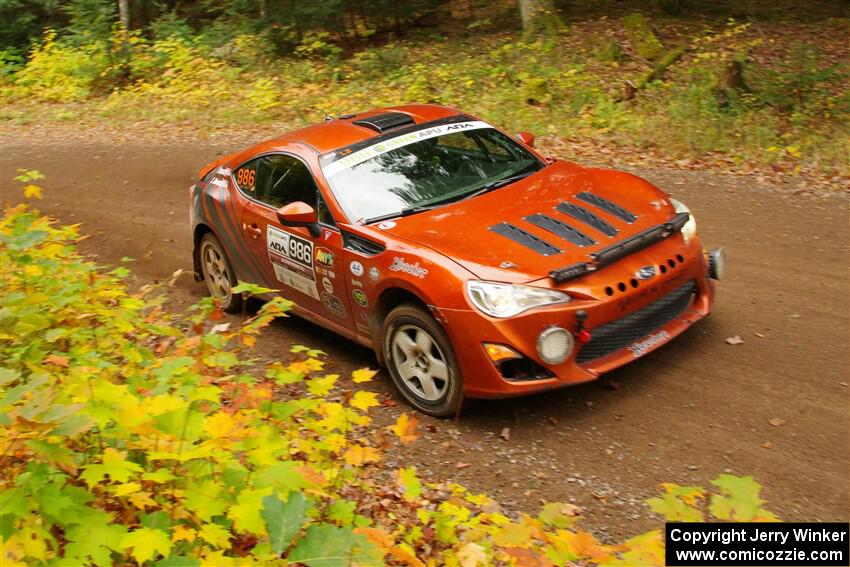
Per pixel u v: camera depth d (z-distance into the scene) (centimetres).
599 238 474
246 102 1508
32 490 226
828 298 583
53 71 1794
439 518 307
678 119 1116
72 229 540
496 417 476
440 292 453
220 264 685
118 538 223
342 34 1948
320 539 213
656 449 427
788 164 928
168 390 337
